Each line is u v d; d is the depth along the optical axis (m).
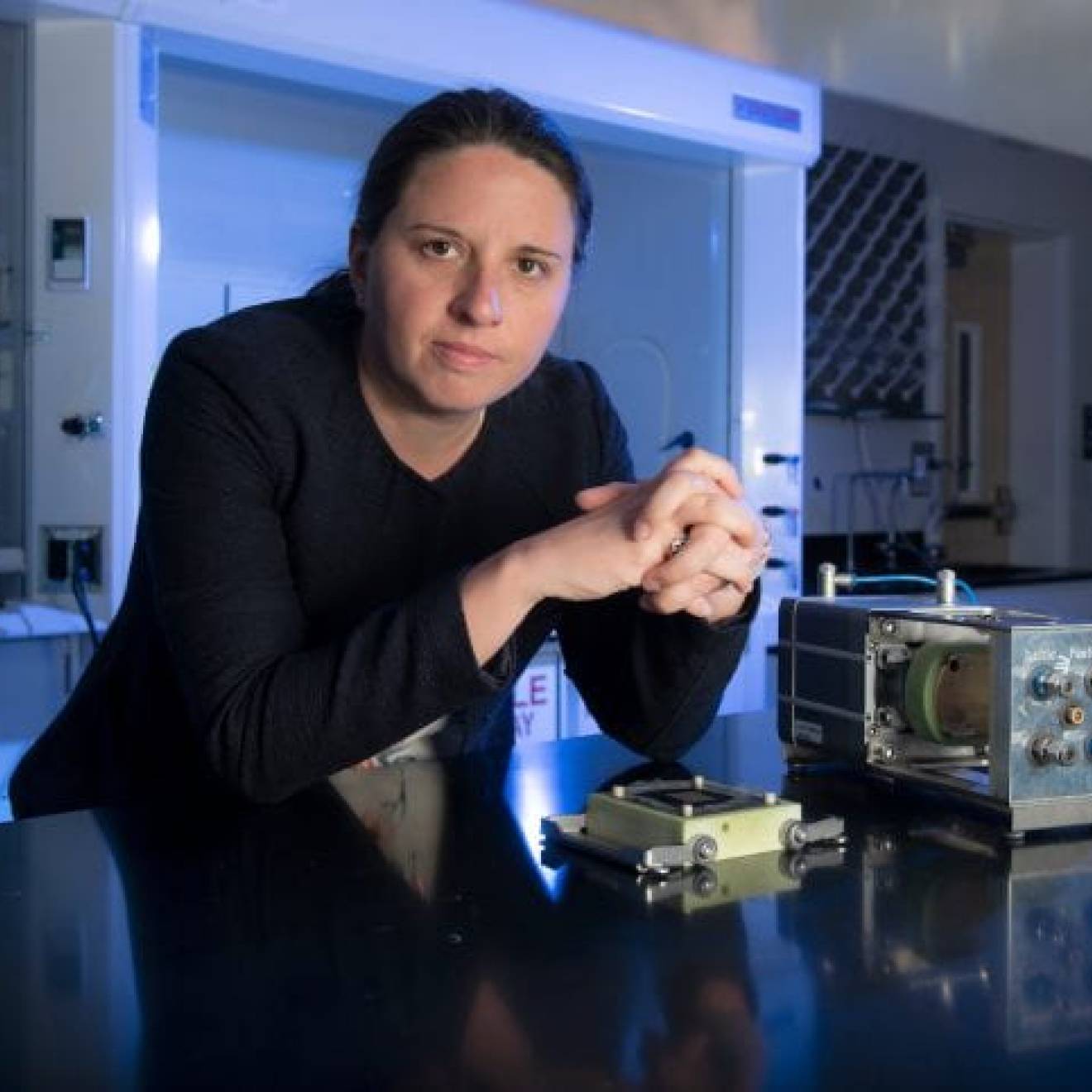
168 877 0.81
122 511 2.30
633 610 1.17
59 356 2.28
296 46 2.36
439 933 0.70
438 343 1.01
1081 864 0.85
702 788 0.92
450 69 2.51
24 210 2.28
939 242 4.70
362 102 3.02
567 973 0.64
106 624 2.29
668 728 1.17
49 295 2.28
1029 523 5.42
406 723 0.96
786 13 2.48
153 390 1.10
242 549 1.04
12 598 2.30
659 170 3.26
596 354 3.43
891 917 0.73
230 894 0.77
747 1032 0.57
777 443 3.18
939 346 4.73
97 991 0.62
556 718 2.87
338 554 1.15
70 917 0.73
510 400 1.25
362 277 1.08
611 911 0.74
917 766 1.04
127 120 2.26
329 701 0.94
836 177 4.25
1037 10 2.42
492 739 1.38
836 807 1.00
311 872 0.82
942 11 2.44
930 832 0.92
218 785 1.09
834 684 1.08
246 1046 0.56
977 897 0.77
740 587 1.09
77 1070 0.53
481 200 0.97
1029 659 0.90
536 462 1.27
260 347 1.10
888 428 4.73
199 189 2.93
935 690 0.99
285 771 0.96
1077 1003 0.61
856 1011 0.60
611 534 0.96
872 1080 0.53
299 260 3.10
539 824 0.92
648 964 0.65
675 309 3.29
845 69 2.80
